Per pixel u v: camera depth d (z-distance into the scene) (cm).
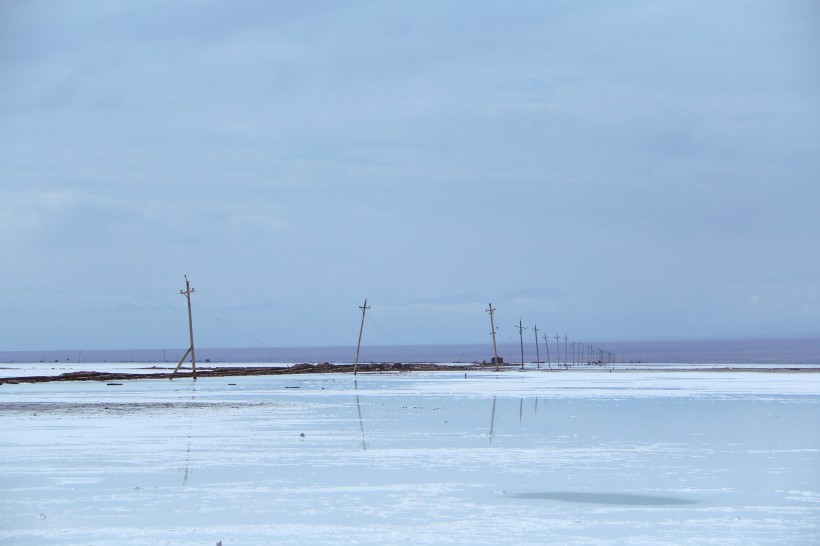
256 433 3781
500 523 1995
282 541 1834
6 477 2583
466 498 2281
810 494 2345
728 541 1841
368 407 5381
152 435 3678
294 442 3428
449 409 5191
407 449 3234
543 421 4388
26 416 4666
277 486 2444
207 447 3278
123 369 16525
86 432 3797
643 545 1806
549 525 1978
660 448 3266
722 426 4122
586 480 2550
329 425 4156
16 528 1947
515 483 2491
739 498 2291
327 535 1883
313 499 2261
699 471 2716
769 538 1867
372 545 1802
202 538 1858
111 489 2395
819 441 3497
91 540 1844
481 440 3528
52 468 2753
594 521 2020
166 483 2484
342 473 2661
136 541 1834
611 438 3606
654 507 2175
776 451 3189
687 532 1917
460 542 1830
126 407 5369
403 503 2212
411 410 5119
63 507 2164
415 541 1836
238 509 2141
